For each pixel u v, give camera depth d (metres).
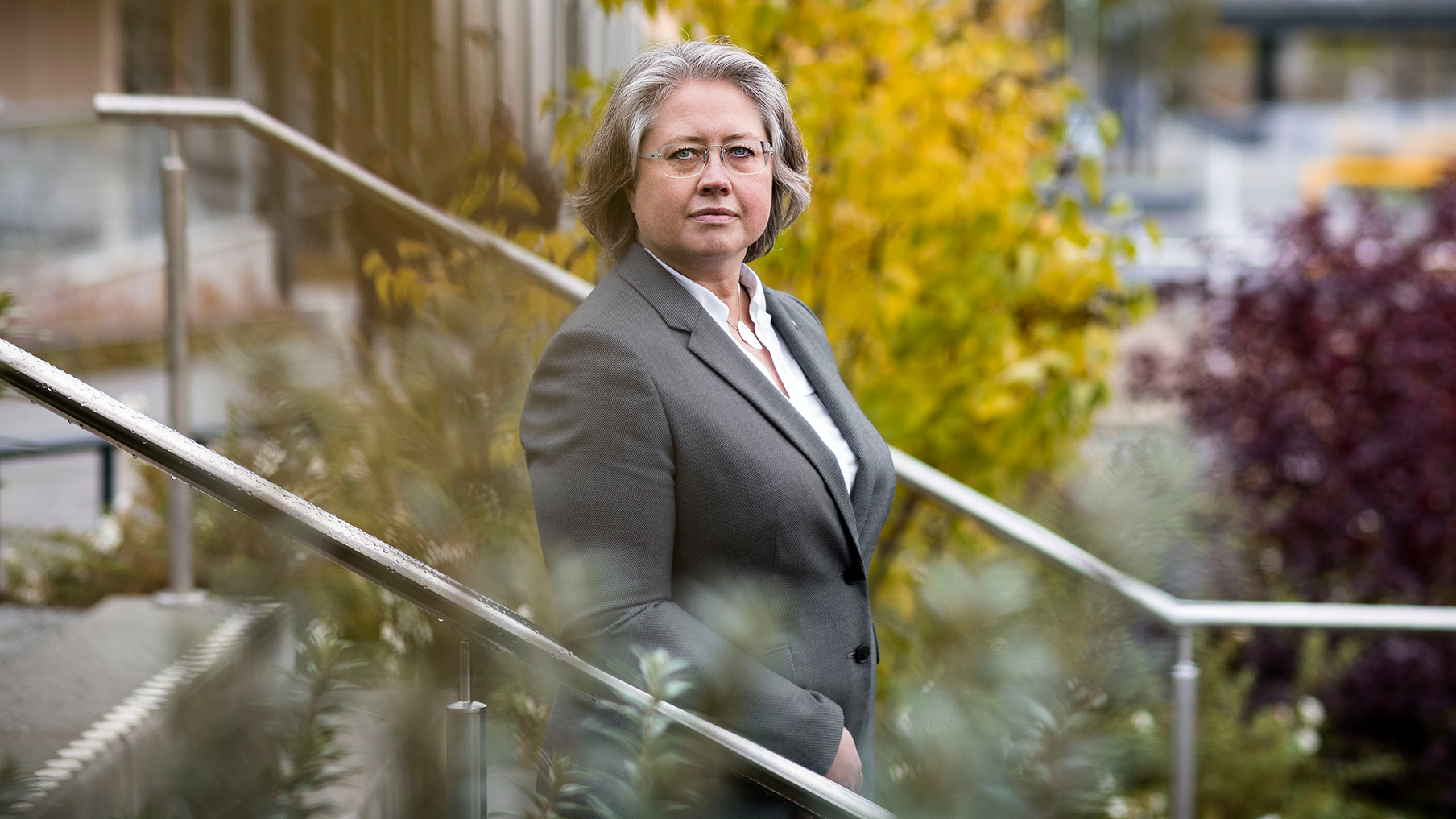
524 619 1.73
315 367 2.32
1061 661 1.57
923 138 5.03
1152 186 27.31
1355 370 6.98
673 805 1.58
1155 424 2.06
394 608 1.96
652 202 2.15
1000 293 4.92
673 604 1.95
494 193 3.23
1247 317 7.13
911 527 4.99
